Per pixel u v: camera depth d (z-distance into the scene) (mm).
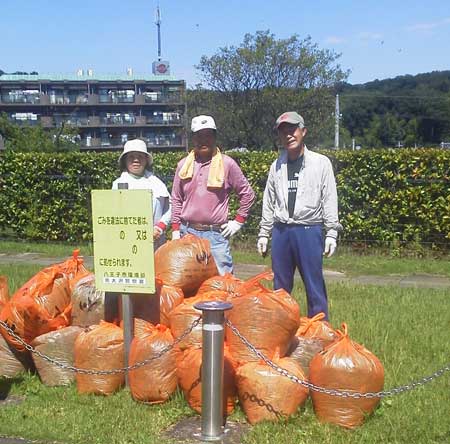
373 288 9562
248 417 4797
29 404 5238
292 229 6039
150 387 5098
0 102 75562
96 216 5324
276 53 33562
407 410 4902
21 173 15148
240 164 13586
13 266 11594
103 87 78125
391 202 12625
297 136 5949
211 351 4523
